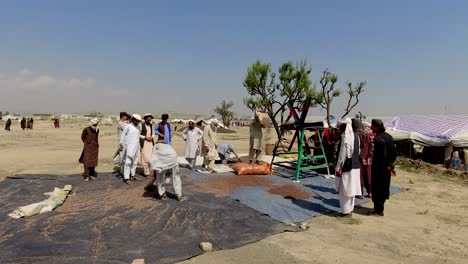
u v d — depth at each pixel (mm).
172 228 5590
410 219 6781
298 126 10195
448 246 5371
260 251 4922
